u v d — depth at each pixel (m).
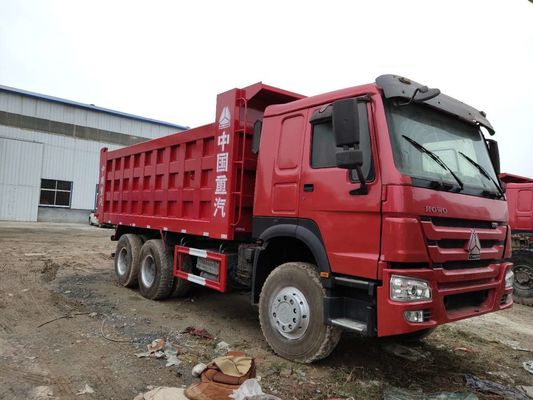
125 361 4.39
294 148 4.64
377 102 3.90
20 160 26.59
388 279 3.59
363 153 3.93
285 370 4.23
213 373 3.62
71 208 28.66
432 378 4.38
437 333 6.06
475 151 4.76
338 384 4.02
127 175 8.56
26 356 4.40
